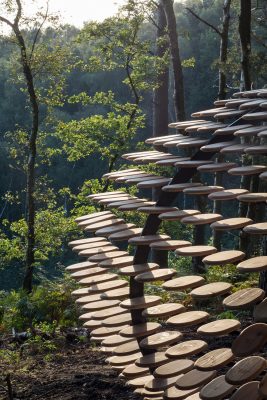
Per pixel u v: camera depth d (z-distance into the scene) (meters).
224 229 4.20
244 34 16.19
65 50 17.86
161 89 23.28
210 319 9.32
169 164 5.04
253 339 3.71
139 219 18.27
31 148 17.84
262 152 4.25
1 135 48.16
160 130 23.52
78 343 9.09
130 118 19.67
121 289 5.40
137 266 5.14
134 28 19.55
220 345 7.59
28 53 17.33
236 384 3.64
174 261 22.17
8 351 8.65
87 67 19.55
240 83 19.69
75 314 10.33
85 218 6.15
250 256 16.59
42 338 9.26
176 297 10.62
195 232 19.66
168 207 5.03
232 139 5.02
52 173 48.25
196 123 5.55
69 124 19.38
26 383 6.93
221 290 4.04
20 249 18.28
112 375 6.87
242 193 4.37
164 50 22.41
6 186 49.22
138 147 20.09
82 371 7.30
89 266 5.82
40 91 18.58
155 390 4.61
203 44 48.09
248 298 3.78
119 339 5.43
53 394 6.40
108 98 19.91
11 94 47.66
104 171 48.38
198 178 18.41
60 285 11.12
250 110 5.05
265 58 16.23
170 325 4.29
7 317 10.49
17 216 50.06
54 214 18.39
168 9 19.53
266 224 3.97
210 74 46.22
